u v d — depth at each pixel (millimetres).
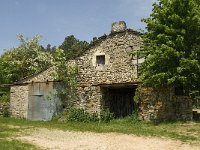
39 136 15922
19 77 36219
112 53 23031
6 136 15500
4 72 36375
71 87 23828
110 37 23266
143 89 21062
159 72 19828
